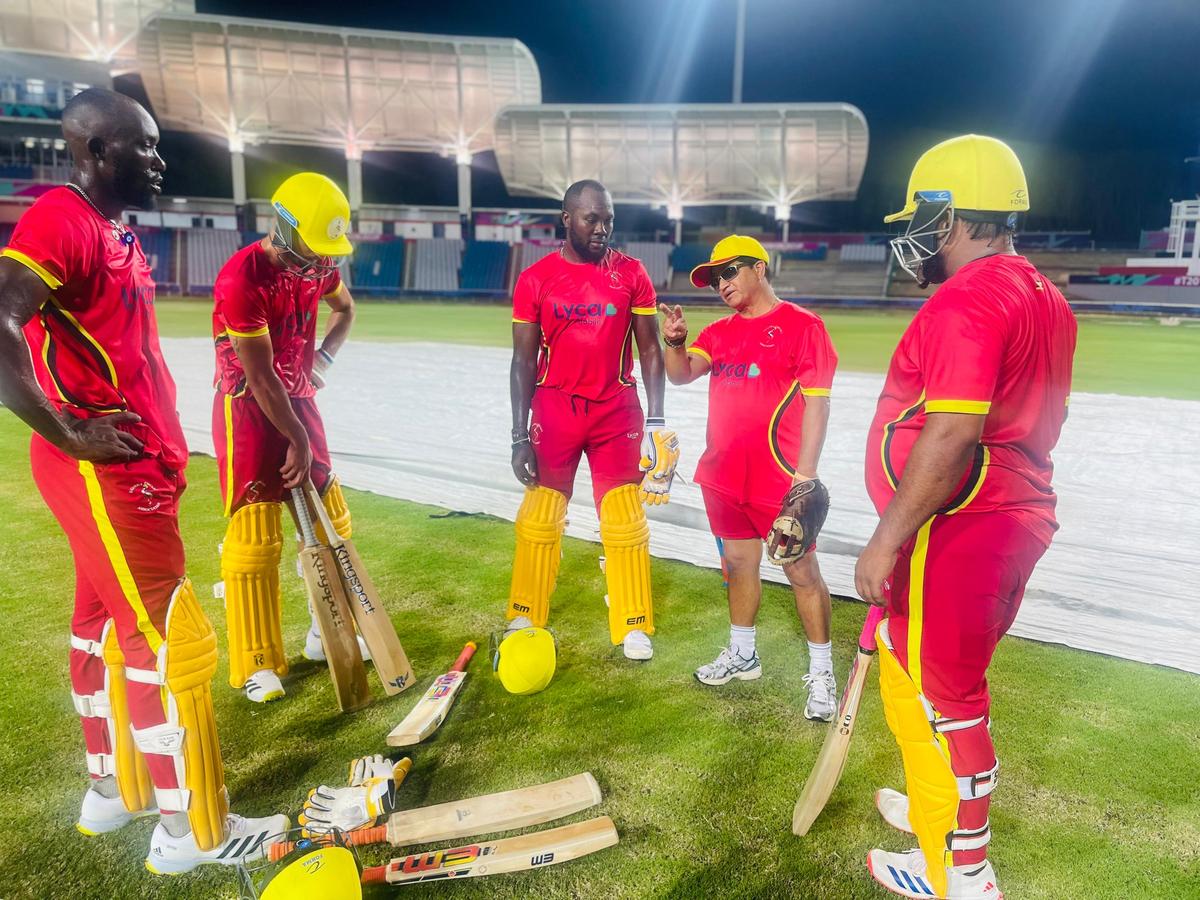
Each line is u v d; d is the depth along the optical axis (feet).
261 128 127.54
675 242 138.10
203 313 75.46
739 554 9.71
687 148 133.49
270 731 9.02
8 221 106.11
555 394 10.53
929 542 6.01
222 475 9.61
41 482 6.57
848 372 37.76
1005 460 5.90
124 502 6.37
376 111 131.03
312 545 9.12
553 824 7.45
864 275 120.78
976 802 6.17
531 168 139.23
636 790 7.89
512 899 6.54
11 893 6.60
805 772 8.18
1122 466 19.99
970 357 5.42
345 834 7.14
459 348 46.68
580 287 10.13
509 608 11.03
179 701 6.63
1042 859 6.93
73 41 121.08
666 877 6.77
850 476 18.99
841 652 10.80
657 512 16.65
